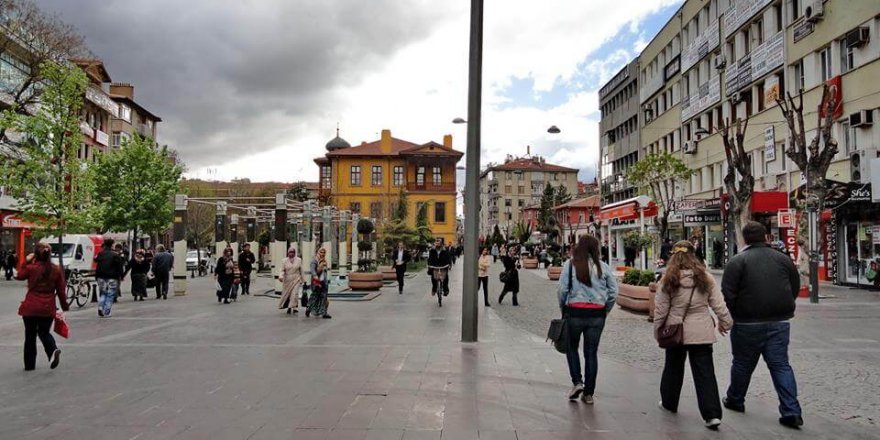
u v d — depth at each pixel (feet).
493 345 34.01
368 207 247.50
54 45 112.88
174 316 50.80
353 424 18.69
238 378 25.41
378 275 76.69
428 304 60.49
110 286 51.31
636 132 185.78
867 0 76.84
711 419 18.30
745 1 111.65
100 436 17.63
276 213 76.64
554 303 61.77
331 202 244.22
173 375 26.14
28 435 17.75
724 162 124.77
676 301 19.07
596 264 21.33
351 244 117.60
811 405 21.48
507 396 22.22
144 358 30.42
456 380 24.91
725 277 19.72
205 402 21.44
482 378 25.30
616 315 48.55
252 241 109.09
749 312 19.40
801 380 25.50
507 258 59.98
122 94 209.97
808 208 59.52
